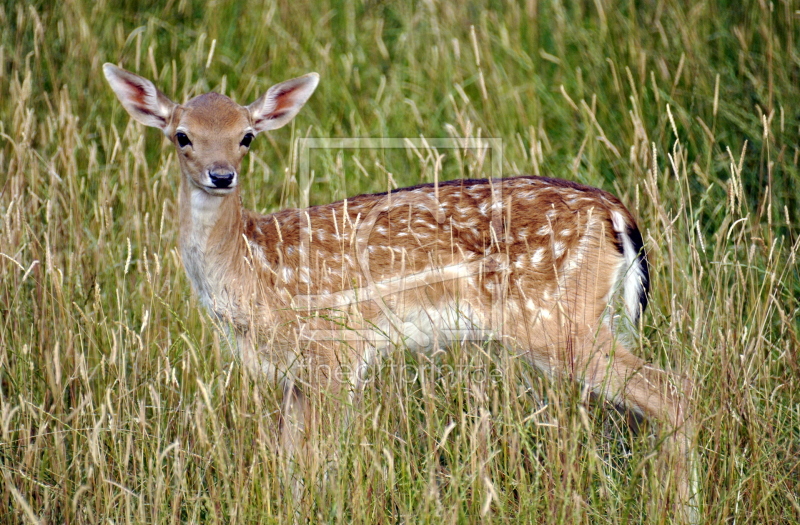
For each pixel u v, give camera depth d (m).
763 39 11.27
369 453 7.24
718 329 7.69
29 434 7.66
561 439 7.38
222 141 8.45
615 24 12.42
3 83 11.91
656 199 8.39
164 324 9.70
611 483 7.18
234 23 13.55
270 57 13.30
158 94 8.77
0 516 7.54
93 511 7.51
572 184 8.64
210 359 8.64
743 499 7.36
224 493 7.21
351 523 6.91
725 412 7.49
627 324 8.46
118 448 7.75
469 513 6.88
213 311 8.78
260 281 8.60
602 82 12.14
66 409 8.44
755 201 10.50
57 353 7.81
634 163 10.34
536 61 12.89
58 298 8.54
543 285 8.34
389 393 7.73
